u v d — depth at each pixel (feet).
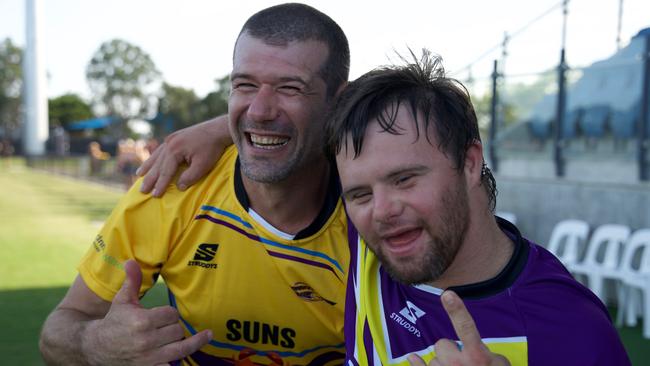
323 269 5.72
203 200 5.85
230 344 6.08
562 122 22.11
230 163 5.94
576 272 18.03
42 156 95.40
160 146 6.28
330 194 5.72
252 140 5.38
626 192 18.80
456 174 3.88
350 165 3.92
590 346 3.55
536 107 23.65
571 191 20.70
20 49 194.49
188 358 6.26
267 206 5.61
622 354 3.62
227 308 5.89
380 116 3.79
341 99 4.18
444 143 3.80
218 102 122.62
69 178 72.59
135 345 4.55
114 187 59.67
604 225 19.48
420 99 3.82
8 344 13.62
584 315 3.66
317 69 5.25
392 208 3.80
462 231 3.93
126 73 192.34
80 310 5.73
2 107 191.83
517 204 22.91
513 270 3.95
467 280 4.06
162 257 5.82
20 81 193.98
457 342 3.98
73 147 122.83
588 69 21.06
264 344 6.04
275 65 5.11
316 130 5.39
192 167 5.84
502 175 24.35
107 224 5.95
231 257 5.78
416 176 3.78
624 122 20.52
